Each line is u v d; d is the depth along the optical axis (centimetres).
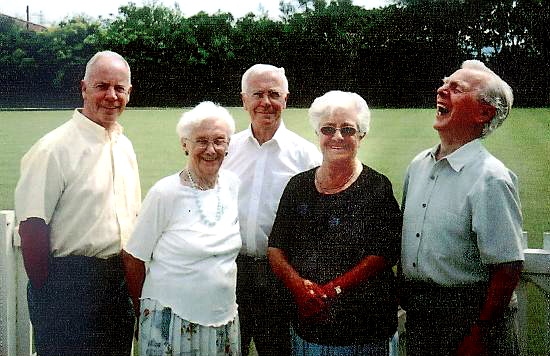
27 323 326
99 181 284
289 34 3067
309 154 331
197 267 258
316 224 260
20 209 274
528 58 2506
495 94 248
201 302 258
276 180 323
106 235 284
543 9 2442
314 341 256
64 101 3158
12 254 319
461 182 247
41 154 275
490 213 238
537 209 697
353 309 252
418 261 255
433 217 251
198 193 265
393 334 263
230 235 267
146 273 273
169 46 3155
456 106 250
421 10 2777
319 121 262
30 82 3156
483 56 2623
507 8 2530
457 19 2670
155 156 1198
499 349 256
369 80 2927
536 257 271
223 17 3195
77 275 283
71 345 288
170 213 261
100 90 287
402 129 1634
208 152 262
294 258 266
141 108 2708
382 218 256
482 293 251
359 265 253
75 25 3200
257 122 326
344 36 2955
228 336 269
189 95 3169
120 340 305
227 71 3180
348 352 253
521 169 979
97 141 288
